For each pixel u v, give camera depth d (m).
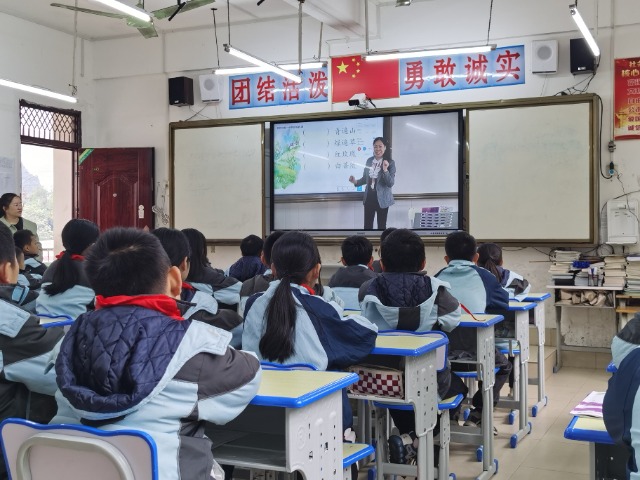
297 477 2.18
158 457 1.42
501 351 4.18
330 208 7.51
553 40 6.64
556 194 6.58
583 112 6.48
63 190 9.26
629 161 6.45
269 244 3.51
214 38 8.19
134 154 8.44
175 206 8.16
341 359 2.33
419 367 2.70
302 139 7.61
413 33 7.25
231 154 7.90
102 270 1.56
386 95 7.39
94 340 1.49
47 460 1.44
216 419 1.55
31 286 4.43
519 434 4.16
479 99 7.02
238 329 2.63
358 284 3.83
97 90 8.78
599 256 6.24
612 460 1.94
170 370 1.48
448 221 7.01
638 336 1.51
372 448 2.39
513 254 6.88
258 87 7.93
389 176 7.25
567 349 6.31
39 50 8.03
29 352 1.97
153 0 7.24
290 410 1.75
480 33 7.01
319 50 7.50
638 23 6.41
